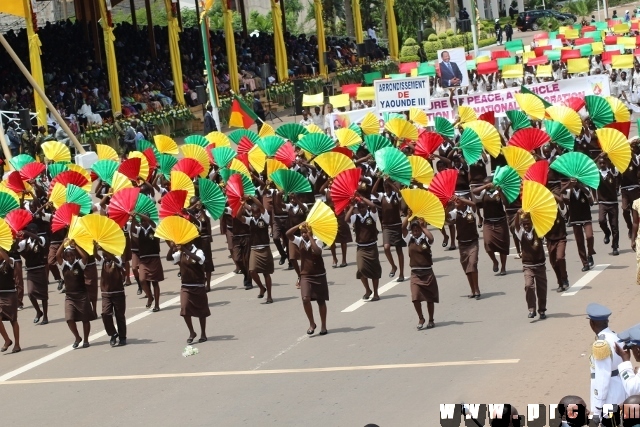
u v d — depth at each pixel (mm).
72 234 25219
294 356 22750
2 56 62312
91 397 21672
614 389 14578
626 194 28906
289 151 33031
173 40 64125
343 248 31188
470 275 25594
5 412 21422
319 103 47906
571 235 31875
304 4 116938
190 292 24500
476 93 47188
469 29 83188
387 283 28625
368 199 28812
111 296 25312
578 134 31578
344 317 25531
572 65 52719
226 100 66750
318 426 18203
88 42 69000
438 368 20672
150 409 20359
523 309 24203
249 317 26688
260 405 19750
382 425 17844
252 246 27703
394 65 83812
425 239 23281
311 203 32594
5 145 47062
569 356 20266
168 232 24406
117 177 31672
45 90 58781
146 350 24812
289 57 80062
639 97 52812
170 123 62781
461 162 31984
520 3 133125
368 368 21234
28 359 25422
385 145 32250
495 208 27250
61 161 39219
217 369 22531
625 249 28984
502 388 18984
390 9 84062
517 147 27281
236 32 88062
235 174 27984
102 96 62531
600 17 125938
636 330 14703
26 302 32156
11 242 26078
